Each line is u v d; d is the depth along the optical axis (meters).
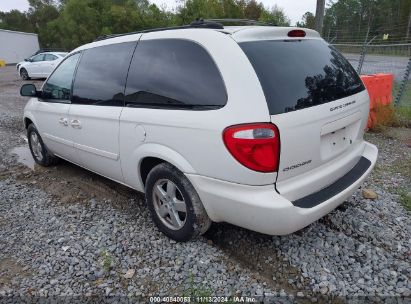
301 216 2.63
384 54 9.54
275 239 3.35
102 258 3.18
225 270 2.97
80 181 4.92
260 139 2.49
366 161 3.49
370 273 2.91
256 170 2.55
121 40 3.70
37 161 5.63
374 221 3.63
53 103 4.64
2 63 38.75
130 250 3.27
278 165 2.57
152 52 3.29
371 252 3.15
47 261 3.18
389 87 7.55
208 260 3.09
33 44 46.56
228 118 2.60
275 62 2.76
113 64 3.69
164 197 3.30
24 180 5.04
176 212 3.27
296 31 3.09
